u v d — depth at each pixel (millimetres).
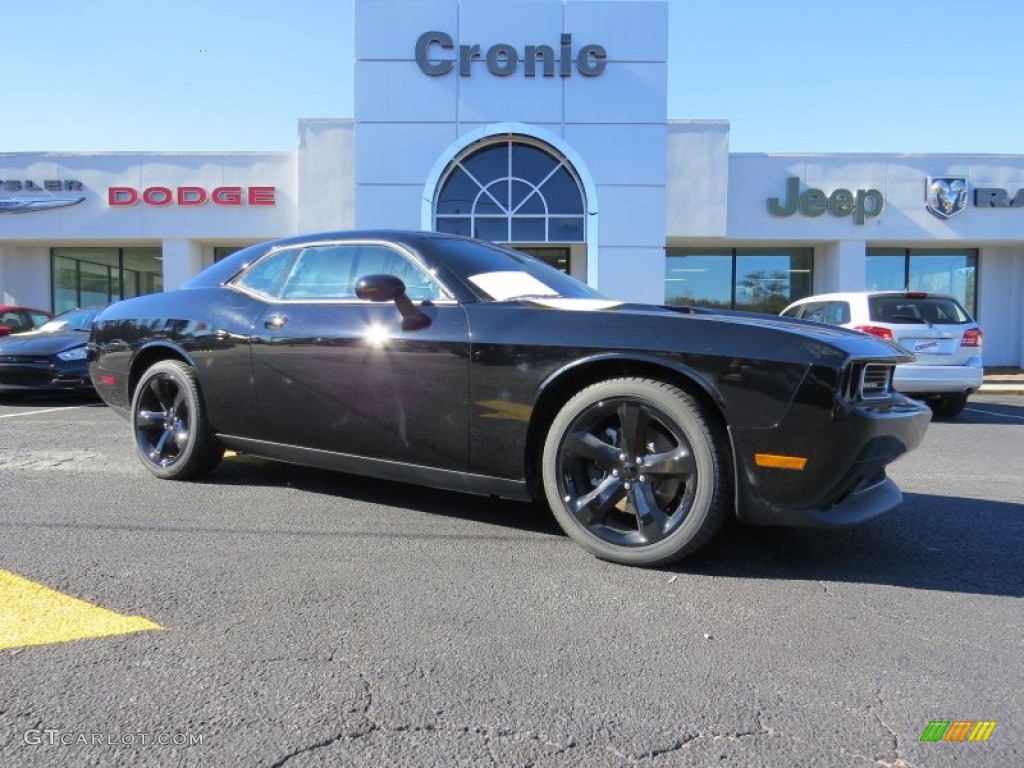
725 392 2889
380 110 14195
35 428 6941
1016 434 7453
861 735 1932
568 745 1882
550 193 14391
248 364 4066
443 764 1798
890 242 16781
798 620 2656
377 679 2195
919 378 8297
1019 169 16250
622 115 14227
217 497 4250
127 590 2846
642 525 3092
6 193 16219
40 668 2223
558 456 3234
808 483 2826
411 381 3477
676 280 17812
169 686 2131
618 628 2570
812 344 2848
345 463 3818
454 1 14148
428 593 2861
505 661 2320
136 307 4828
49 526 3660
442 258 3652
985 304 17531
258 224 16266
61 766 1756
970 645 2467
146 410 4695
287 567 3123
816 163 16266
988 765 1808
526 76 14195
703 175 15844
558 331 3193
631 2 14164
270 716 1989
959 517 4078
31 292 17734
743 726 1973
